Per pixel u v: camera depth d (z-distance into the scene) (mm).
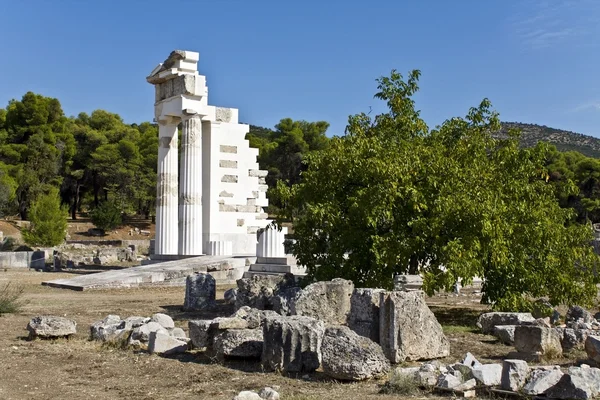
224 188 43219
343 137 21141
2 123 90625
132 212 92312
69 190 95812
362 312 13648
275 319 12469
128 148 92500
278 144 90375
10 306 21453
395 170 18109
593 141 141250
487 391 10258
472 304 23797
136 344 14773
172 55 40688
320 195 20141
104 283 31031
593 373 9828
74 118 108062
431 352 13203
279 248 34156
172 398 10359
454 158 19656
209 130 42719
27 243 64875
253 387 10984
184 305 22578
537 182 20531
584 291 19172
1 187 75250
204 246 41938
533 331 13188
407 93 21734
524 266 18844
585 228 19906
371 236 18219
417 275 18234
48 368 12789
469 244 17188
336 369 11297
